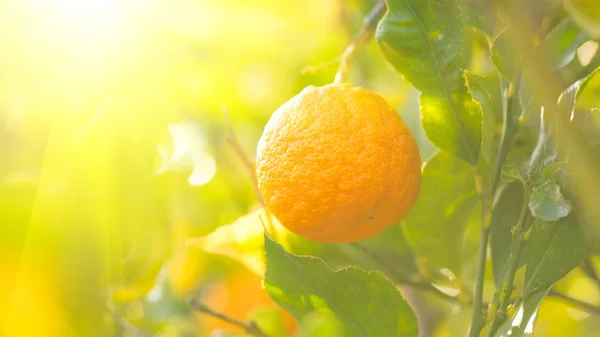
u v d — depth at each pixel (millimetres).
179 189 963
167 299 954
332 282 703
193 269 982
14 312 779
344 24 984
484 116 709
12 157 817
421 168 746
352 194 703
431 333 960
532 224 698
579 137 682
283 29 1008
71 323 792
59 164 820
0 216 786
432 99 717
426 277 805
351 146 702
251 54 1039
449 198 766
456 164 755
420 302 960
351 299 704
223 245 820
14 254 783
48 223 797
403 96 940
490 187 713
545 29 738
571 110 695
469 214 771
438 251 783
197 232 991
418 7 708
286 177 708
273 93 1099
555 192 681
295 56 1057
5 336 776
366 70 1006
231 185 1020
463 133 719
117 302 892
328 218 708
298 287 709
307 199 705
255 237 817
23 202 795
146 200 855
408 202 720
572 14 725
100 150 835
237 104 1095
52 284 788
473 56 813
